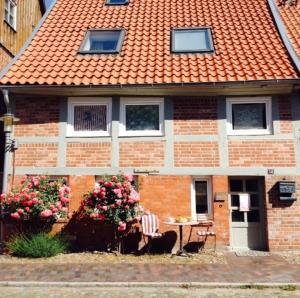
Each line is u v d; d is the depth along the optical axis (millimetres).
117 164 10445
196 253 9852
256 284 7160
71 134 10703
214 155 10336
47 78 10484
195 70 10617
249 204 10523
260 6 13562
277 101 10414
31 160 10586
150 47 11789
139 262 8891
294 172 10133
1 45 13273
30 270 8164
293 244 9938
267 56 11023
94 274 7852
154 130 10648
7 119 10453
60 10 13867
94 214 9570
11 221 10258
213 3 14047
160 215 10281
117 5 14172
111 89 10320
